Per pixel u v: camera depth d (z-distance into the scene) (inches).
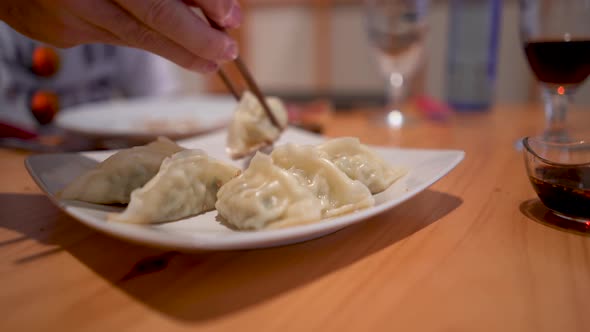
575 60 19.2
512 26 49.6
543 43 19.5
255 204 11.8
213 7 12.9
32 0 13.6
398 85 31.3
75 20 13.7
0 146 22.4
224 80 18.6
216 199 13.7
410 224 12.8
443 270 10.5
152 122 25.7
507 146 21.6
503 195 14.9
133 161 13.6
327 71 60.4
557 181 12.7
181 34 12.8
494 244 11.6
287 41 62.4
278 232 10.0
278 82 64.2
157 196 12.2
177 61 14.2
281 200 12.3
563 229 12.3
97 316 9.2
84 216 10.9
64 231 12.7
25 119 34.0
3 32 33.2
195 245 9.7
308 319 9.1
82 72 39.1
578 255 11.0
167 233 11.1
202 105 30.0
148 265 10.9
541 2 20.8
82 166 15.1
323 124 27.8
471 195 14.9
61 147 22.1
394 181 14.4
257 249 11.4
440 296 9.6
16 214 13.9
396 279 10.2
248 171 13.0
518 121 28.3
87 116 25.8
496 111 32.6
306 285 10.1
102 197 13.2
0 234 12.6
